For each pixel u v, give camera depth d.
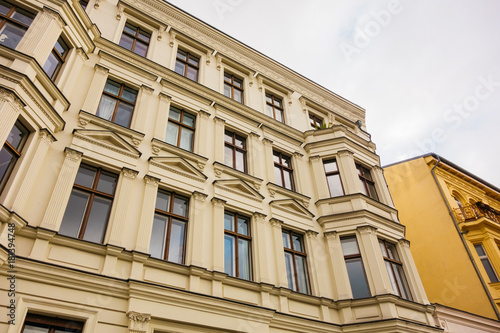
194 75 13.70
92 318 6.73
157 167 9.77
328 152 14.18
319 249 11.45
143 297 7.42
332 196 13.22
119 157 9.26
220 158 11.45
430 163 19.77
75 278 6.89
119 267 7.68
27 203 7.31
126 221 8.42
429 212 18.47
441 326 11.28
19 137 7.63
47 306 6.41
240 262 9.92
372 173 14.85
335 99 18.05
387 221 12.68
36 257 6.78
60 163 8.24
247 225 10.80
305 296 9.95
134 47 12.55
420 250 17.98
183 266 8.41
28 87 7.68
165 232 9.06
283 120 15.30
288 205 11.94
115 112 10.38
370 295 10.65
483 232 17.12
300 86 17.09
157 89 11.72
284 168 13.39
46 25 8.72
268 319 8.76
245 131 13.00
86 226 7.98
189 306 7.86
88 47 10.72
